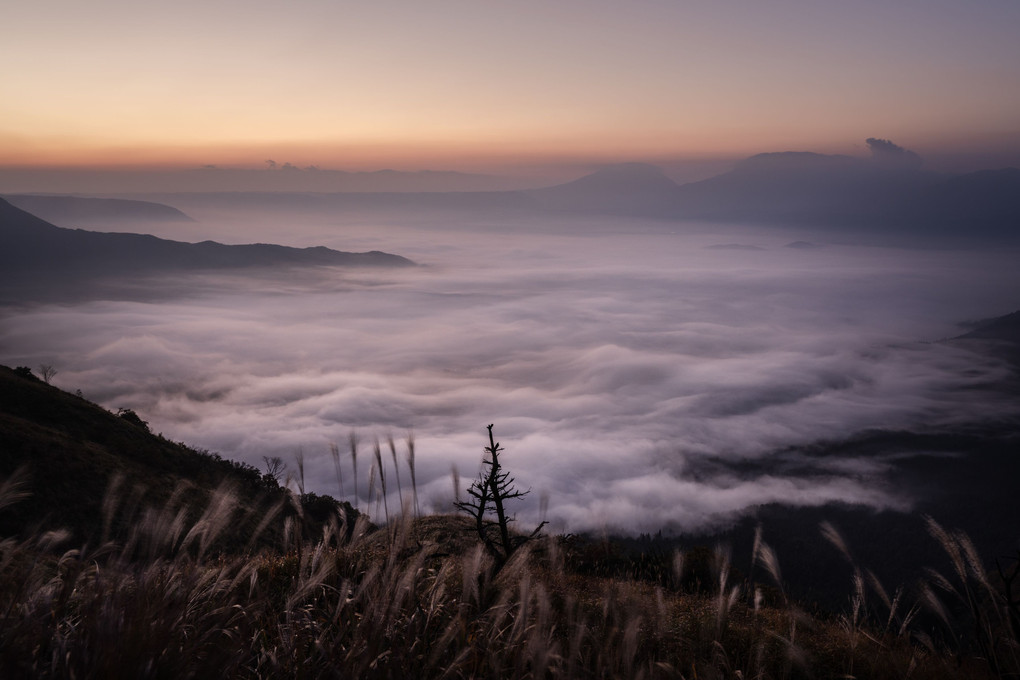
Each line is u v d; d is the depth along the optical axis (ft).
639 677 9.03
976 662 12.28
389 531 11.66
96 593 9.02
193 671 7.84
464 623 9.99
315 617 10.69
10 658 7.70
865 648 13.30
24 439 101.96
